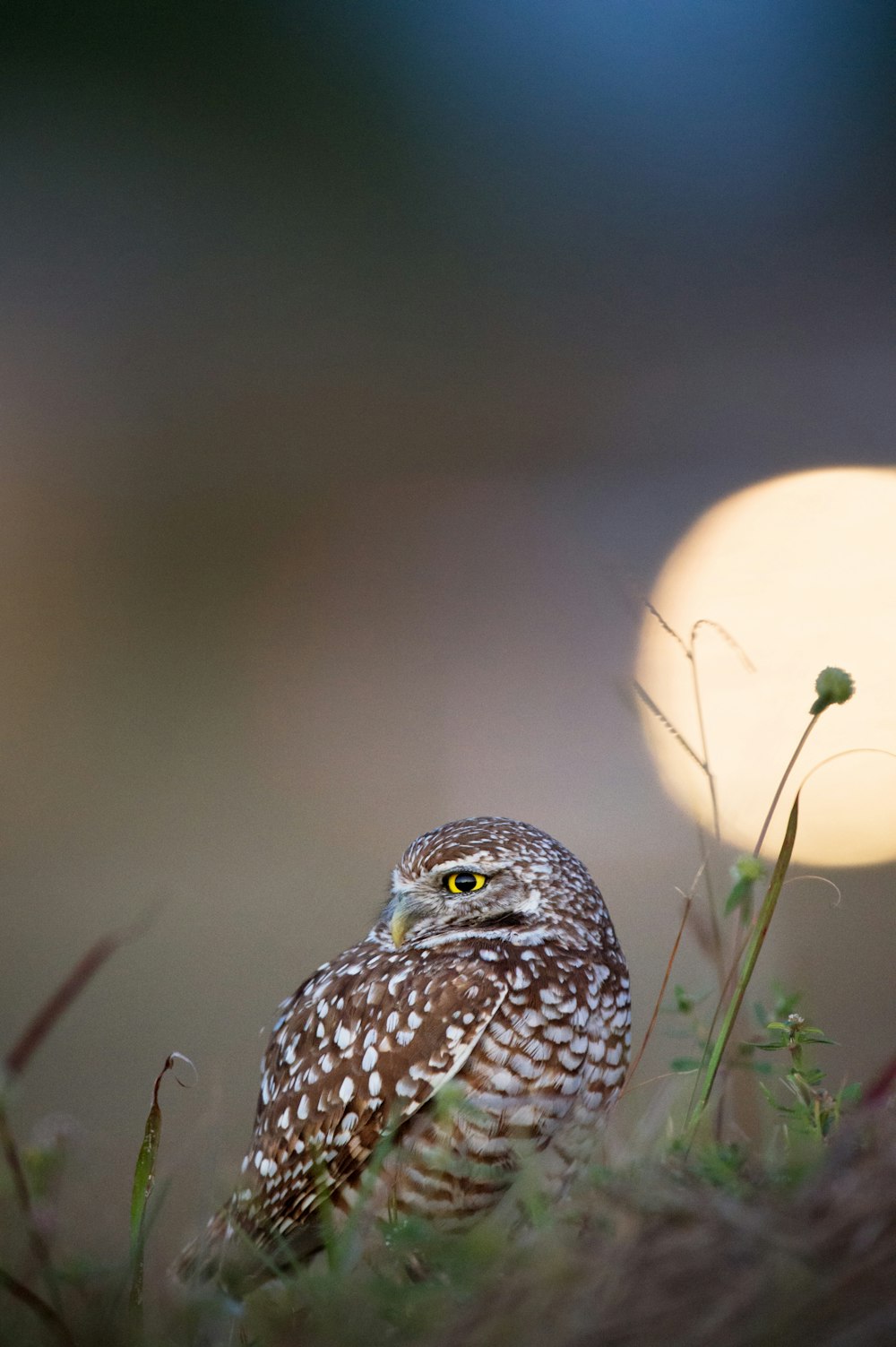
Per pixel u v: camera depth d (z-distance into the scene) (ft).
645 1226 13.94
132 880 77.05
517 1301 13.51
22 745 89.56
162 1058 53.52
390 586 88.63
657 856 71.00
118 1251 18.75
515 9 89.97
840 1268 12.37
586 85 89.35
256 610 92.48
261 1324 15.94
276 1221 21.77
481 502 88.28
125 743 88.33
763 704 57.62
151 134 94.53
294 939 69.26
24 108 94.89
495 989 21.76
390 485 91.40
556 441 88.12
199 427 94.99
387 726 84.33
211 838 81.00
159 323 95.30
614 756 76.33
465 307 90.89
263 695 89.92
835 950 51.21
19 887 76.13
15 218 95.45
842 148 86.17
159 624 92.99
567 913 23.15
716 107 88.07
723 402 84.79
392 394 91.81
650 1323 12.62
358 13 91.40
